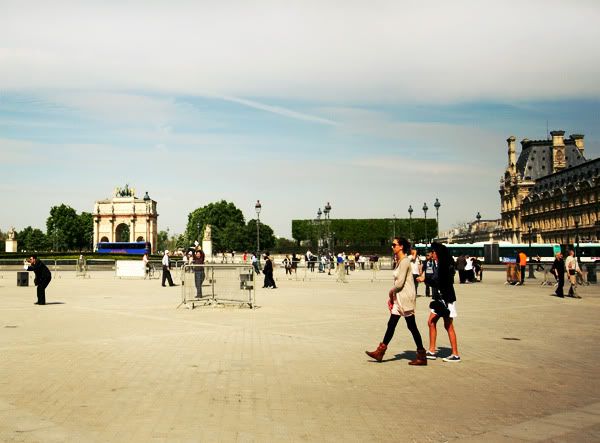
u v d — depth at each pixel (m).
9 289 39.88
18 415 9.02
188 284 26.38
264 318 22.08
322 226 161.00
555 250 102.44
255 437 8.03
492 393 10.56
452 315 13.58
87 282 49.31
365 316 22.81
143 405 9.62
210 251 125.44
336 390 10.73
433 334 13.95
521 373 12.25
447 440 7.96
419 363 13.01
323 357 13.91
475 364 13.20
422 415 9.15
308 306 27.12
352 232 160.75
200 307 26.34
